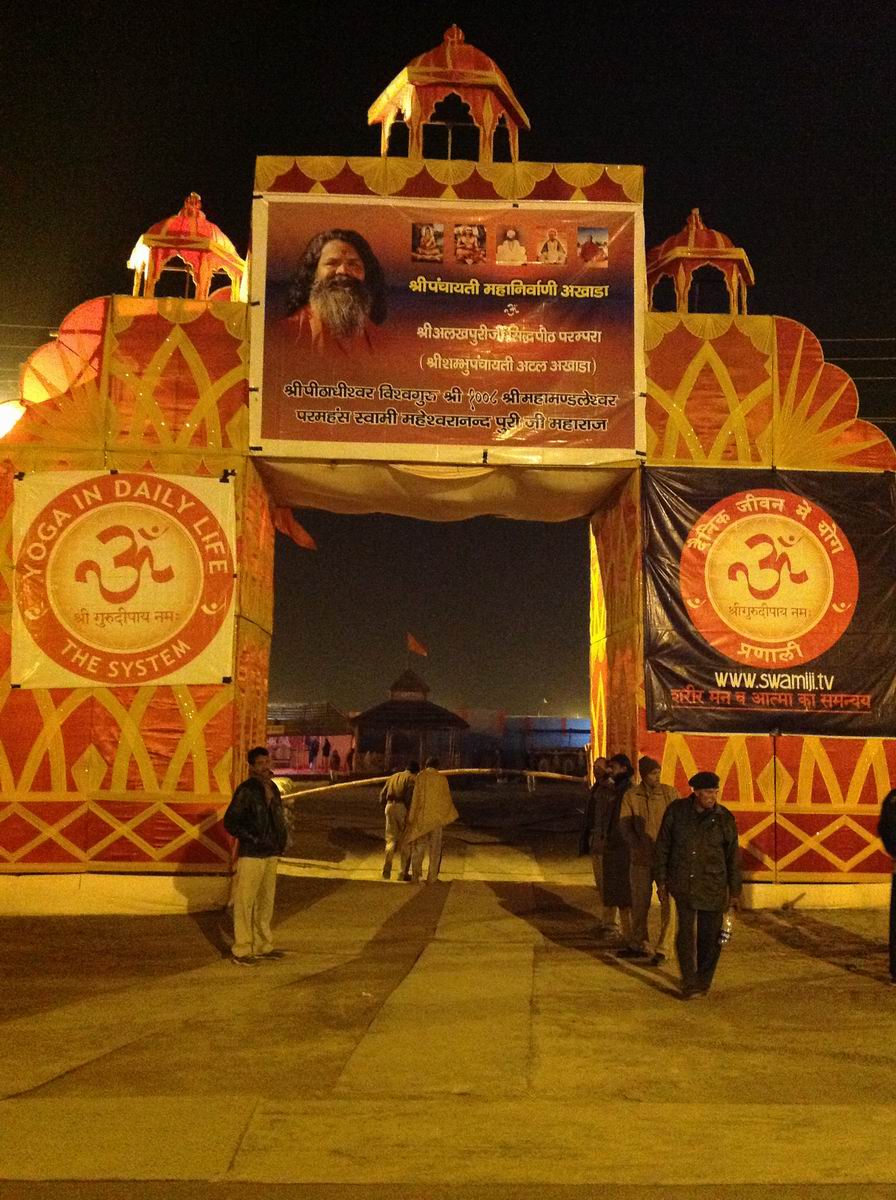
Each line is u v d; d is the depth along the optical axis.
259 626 12.55
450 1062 5.95
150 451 11.63
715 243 13.18
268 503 12.77
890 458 12.11
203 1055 6.07
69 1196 4.26
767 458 12.02
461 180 12.09
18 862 11.05
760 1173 4.54
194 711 11.31
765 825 11.52
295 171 12.00
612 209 12.12
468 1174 4.50
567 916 10.83
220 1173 4.48
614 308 12.00
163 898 11.04
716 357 12.12
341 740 37.50
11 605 11.38
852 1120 5.13
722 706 11.66
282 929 10.06
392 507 13.02
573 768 39.09
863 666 11.79
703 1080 5.70
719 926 7.55
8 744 11.22
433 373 11.80
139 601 11.41
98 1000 7.36
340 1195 4.30
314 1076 5.70
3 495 11.53
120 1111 5.16
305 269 11.87
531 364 11.88
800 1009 7.21
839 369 12.21
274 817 8.88
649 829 8.93
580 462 11.80
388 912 11.00
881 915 11.09
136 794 11.17
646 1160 4.66
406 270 11.92
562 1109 5.24
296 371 11.73
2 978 8.12
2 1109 5.18
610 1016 6.96
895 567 11.95
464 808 25.11
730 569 11.84
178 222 13.48
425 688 35.75
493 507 13.05
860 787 11.61
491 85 12.32
